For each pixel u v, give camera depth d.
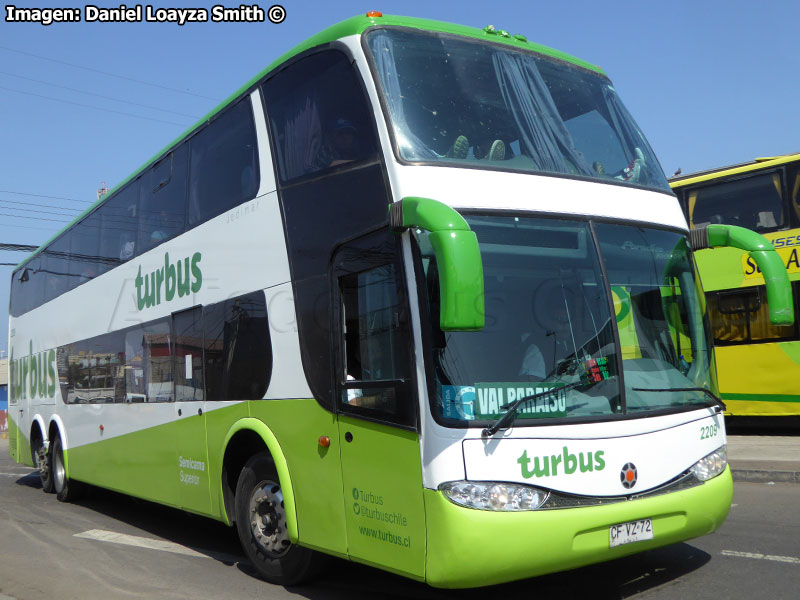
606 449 4.79
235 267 6.74
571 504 4.62
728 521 7.56
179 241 7.89
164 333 8.13
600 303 5.11
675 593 5.34
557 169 5.46
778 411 13.60
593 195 5.45
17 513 10.79
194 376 7.39
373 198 5.10
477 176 5.06
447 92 5.44
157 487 8.18
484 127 5.41
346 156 5.42
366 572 6.38
